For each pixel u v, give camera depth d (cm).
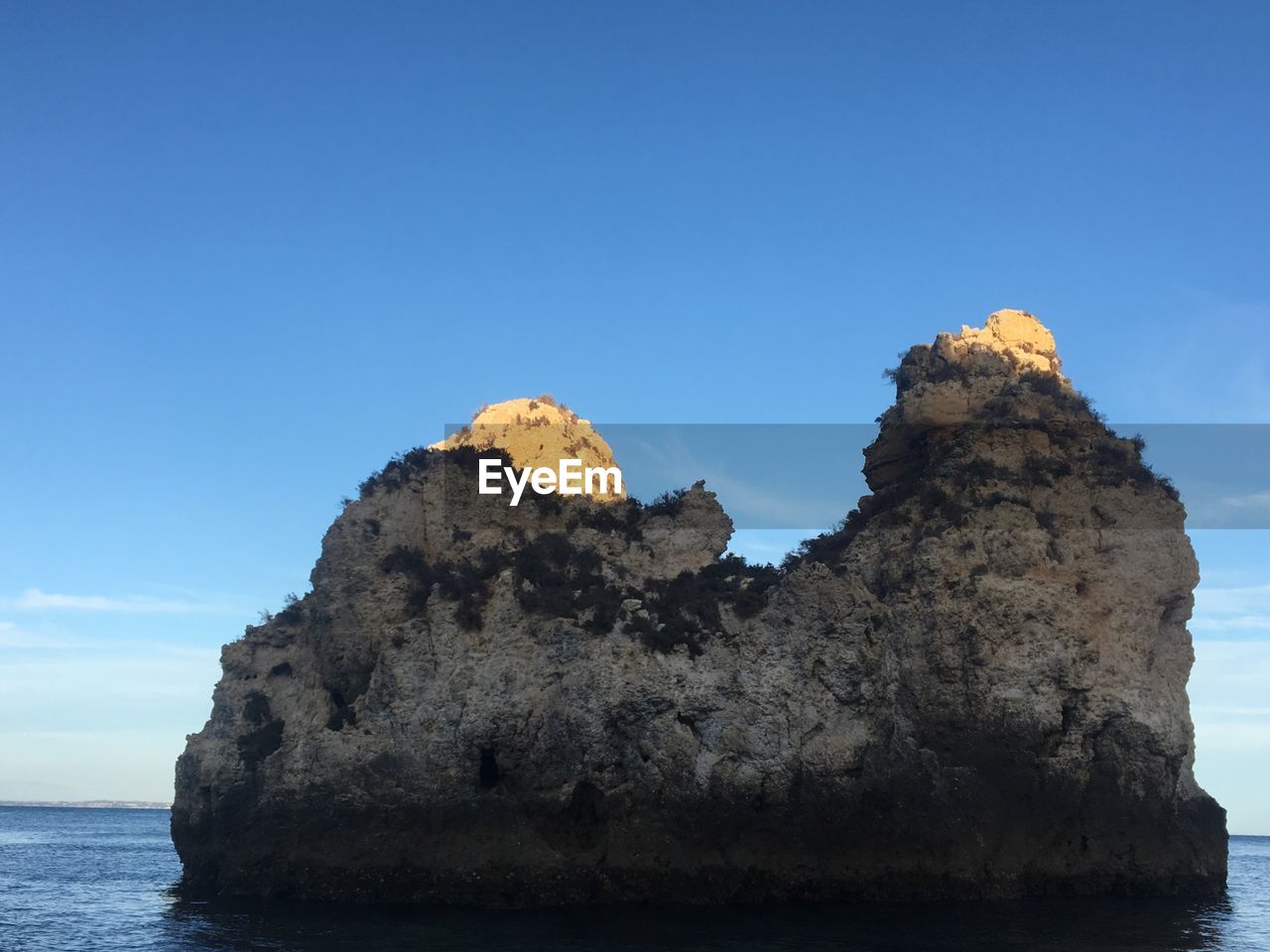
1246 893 6306
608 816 5462
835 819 5459
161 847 12212
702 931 4688
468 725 5572
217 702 6550
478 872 5347
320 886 5491
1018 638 5591
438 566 6397
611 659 5653
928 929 4719
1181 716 5925
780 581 6166
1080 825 5519
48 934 4881
